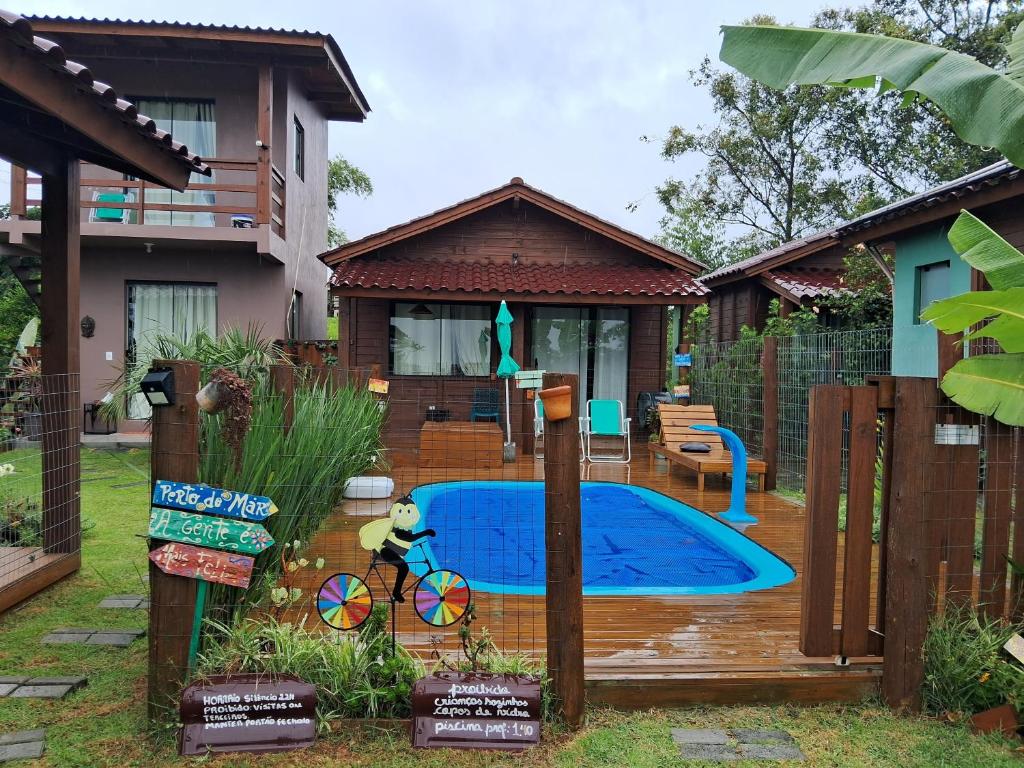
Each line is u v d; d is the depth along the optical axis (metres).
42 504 4.77
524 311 11.22
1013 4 17.69
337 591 3.06
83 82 3.69
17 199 10.80
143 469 9.33
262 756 2.71
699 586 5.03
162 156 4.98
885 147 21.52
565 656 2.91
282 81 12.13
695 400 11.84
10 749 2.70
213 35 10.34
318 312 15.16
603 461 10.27
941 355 5.16
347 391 7.06
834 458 3.22
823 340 8.66
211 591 3.19
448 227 12.34
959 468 3.36
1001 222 7.69
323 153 15.43
